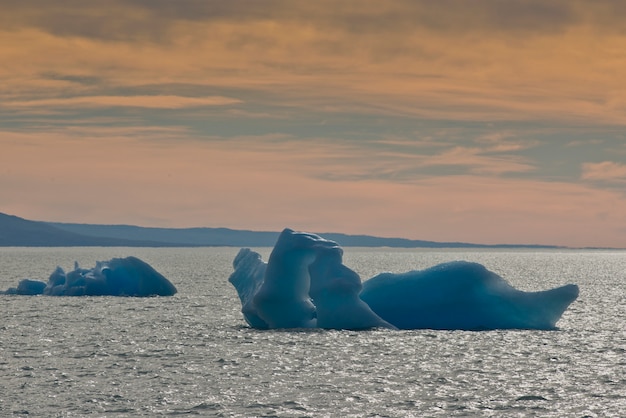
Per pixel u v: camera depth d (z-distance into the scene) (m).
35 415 64.62
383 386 76.75
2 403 68.62
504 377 81.44
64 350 98.62
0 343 104.50
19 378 79.62
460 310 114.12
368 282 119.75
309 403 69.50
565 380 80.06
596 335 112.94
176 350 98.25
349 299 111.00
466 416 65.56
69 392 73.12
